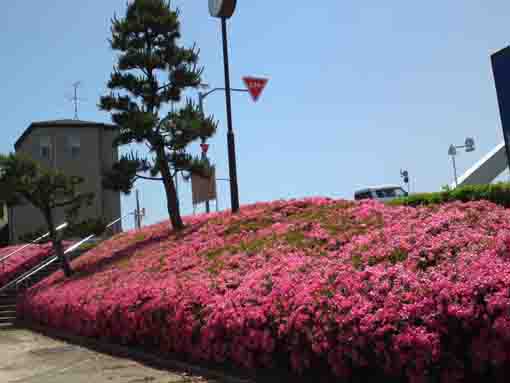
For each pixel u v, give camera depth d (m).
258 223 15.98
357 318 7.12
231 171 19.12
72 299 15.66
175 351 10.91
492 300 5.92
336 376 7.48
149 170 20.12
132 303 12.45
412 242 9.20
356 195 33.03
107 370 10.79
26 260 25.23
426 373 6.21
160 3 20.70
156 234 21.16
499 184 12.86
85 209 34.75
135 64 20.25
